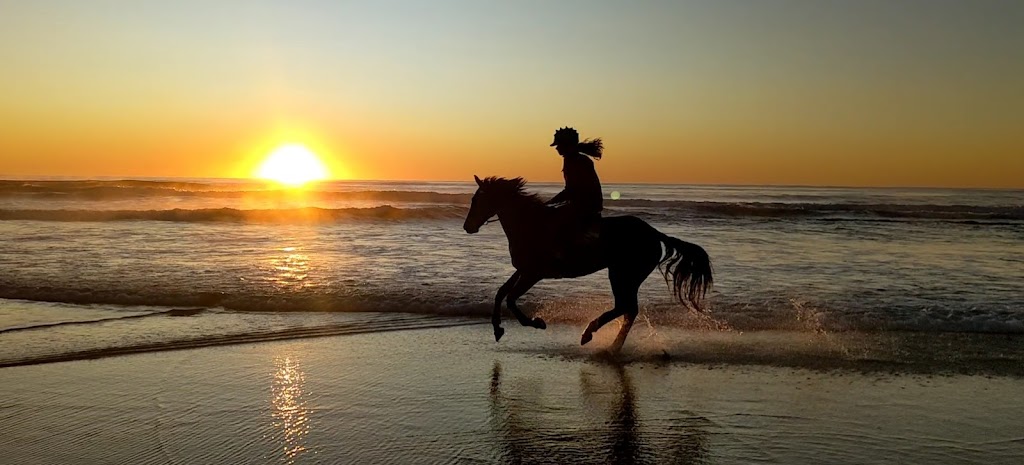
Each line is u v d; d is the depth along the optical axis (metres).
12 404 5.87
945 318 9.45
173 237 19.72
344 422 5.53
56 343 7.93
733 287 12.09
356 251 16.77
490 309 10.04
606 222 7.82
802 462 4.79
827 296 11.23
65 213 25.84
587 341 7.78
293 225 24.78
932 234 24.23
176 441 5.09
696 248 7.80
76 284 11.48
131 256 15.27
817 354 7.71
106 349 7.71
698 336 8.65
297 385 6.49
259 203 39.75
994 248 19.33
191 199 42.28
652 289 11.97
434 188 107.38
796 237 22.55
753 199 68.25
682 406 5.98
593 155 7.85
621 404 6.04
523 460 4.81
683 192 98.06
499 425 5.50
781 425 5.52
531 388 6.50
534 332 8.89
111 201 39.12
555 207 7.88
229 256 15.57
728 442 5.16
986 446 5.09
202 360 7.34
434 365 7.27
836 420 5.62
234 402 5.97
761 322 9.35
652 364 7.36
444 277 12.75
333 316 9.68
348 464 4.71
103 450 4.91
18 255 15.10
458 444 5.09
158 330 8.66
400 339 8.45
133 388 6.34
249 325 9.05
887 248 19.08
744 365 7.32
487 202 8.25
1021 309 10.11
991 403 6.05
